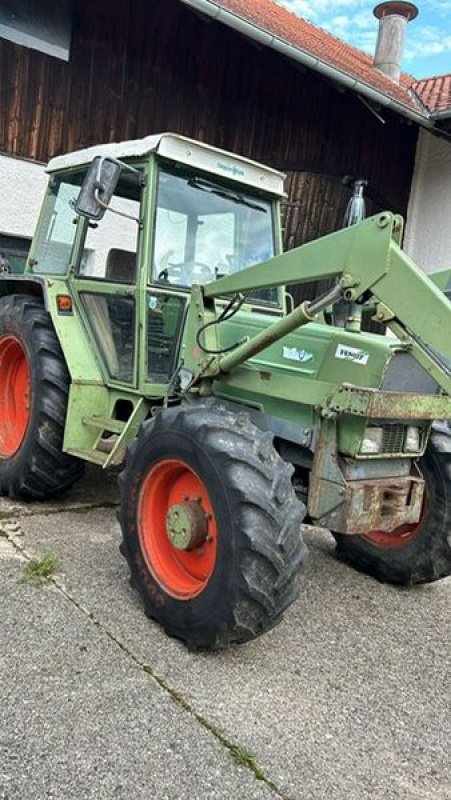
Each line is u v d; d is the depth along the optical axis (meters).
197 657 2.27
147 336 3.21
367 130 8.75
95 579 2.78
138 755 1.75
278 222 3.72
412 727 2.02
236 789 1.67
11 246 6.14
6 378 4.04
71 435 3.46
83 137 6.32
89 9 6.15
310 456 2.72
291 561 2.17
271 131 7.81
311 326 2.75
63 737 1.78
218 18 6.02
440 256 9.11
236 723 1.93
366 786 1.73
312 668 2.30
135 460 2.61
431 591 3.18
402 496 2.62
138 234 3.21
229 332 2.97
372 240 2.18
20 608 2.45
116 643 2.29
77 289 3.65
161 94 6.79
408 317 2.16
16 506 3.67
